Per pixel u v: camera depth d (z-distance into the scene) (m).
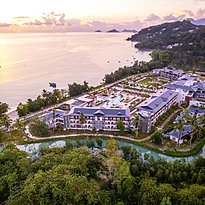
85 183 113.75
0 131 186.62
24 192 109.50
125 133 195.12
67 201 107.38
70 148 160.00
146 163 141.25
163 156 168.50
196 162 141.00
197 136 182.00
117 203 112.31
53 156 135.75
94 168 133.25
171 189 115.69
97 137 190.00
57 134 196.00
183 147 176.38
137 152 151.62
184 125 187.62
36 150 161.12
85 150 143.88
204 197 111.81
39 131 192.62
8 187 118.75
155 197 112.25
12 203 108.12
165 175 132.25
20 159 132.50
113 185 126.25
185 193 112.12
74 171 123.19
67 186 110.00
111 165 129.88
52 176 114.25
